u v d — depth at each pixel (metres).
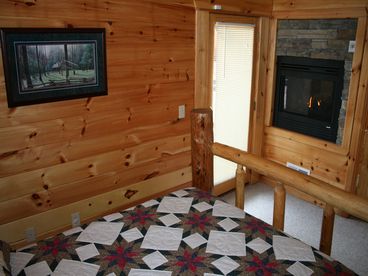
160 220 1.94
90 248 1.71
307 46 3.54
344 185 3.42
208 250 1.68
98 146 2.67
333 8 3.23
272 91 3.95
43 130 2.34
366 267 2.72
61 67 2.33
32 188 2.37
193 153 2.45
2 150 2.19
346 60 3.23
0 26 2.04
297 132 3.81
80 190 2.64
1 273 1.38
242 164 2.14
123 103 2.75
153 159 3.10
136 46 2.72
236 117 3.76
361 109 3.17
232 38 3.46
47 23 2.22
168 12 2.86
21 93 2.18
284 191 1.94
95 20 2.44
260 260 1.61
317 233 3.17
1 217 2.27
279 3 3.66
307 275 1.51
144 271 1.55
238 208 2.10
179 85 3.12
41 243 1.76
